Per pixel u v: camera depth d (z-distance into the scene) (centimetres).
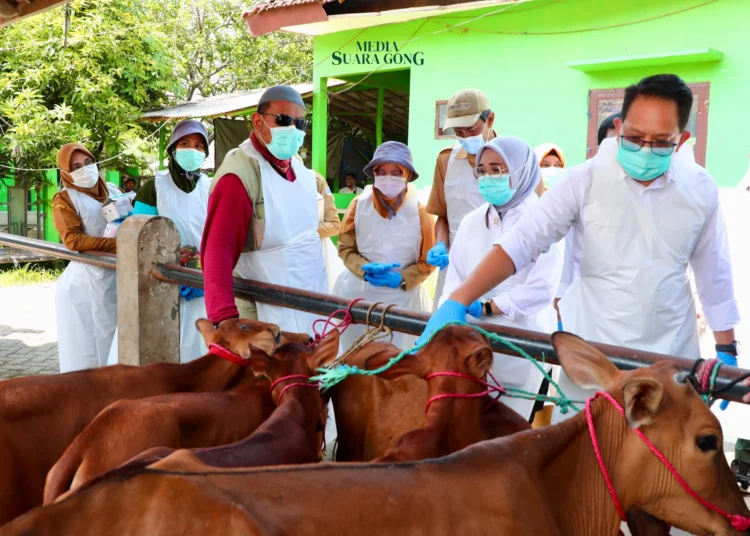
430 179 1120
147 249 413
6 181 1563
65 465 241
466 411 236
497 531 170
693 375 214
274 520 150
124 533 150
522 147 371
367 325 314
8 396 271
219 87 2395
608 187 287
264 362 275
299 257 427
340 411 321
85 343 550
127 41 1631
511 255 288
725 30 848
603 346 237
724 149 860
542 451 194
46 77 1502
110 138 1593
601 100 948
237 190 391
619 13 921
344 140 1739
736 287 473
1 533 146
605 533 202
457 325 253
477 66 1054
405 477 168
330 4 674
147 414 254
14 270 1473
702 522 196
